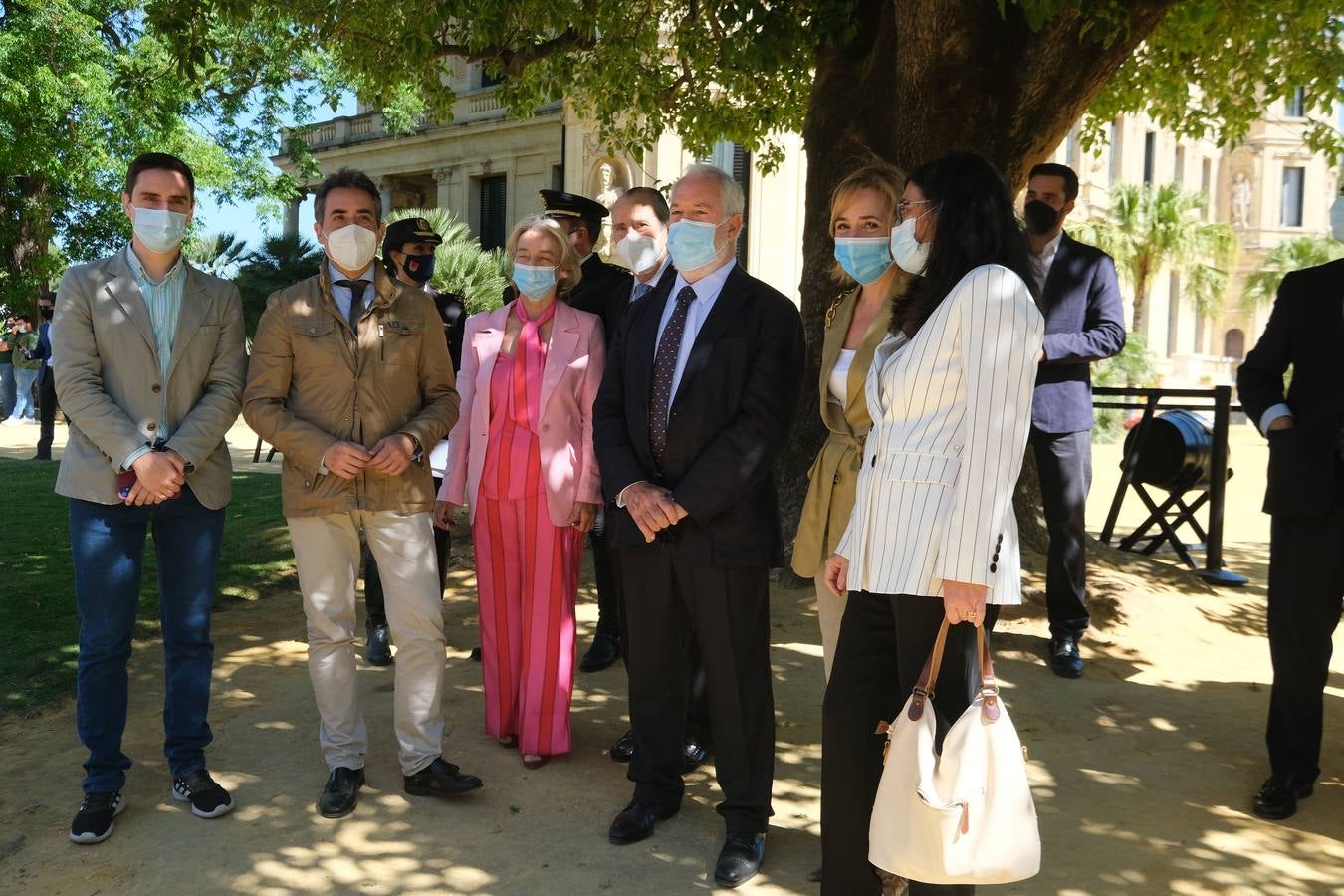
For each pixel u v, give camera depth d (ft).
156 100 56.80
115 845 11.16
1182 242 91.09
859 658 9.13
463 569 23.72
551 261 13.41
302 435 11.81
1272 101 31.83
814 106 23.67
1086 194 98.43
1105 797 12.37
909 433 8.65
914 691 8.18
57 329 11.46
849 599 9.26
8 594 21.57
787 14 22.29
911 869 7.94
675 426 11.25
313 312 12.12
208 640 12.28
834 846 9.12
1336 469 11.76
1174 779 12.97
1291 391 12.35
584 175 75.77
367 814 11.91
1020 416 8.09
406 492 12.17
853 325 10.96
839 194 10.43
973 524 8.02
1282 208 152.76
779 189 70.85
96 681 11.45
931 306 8.56
